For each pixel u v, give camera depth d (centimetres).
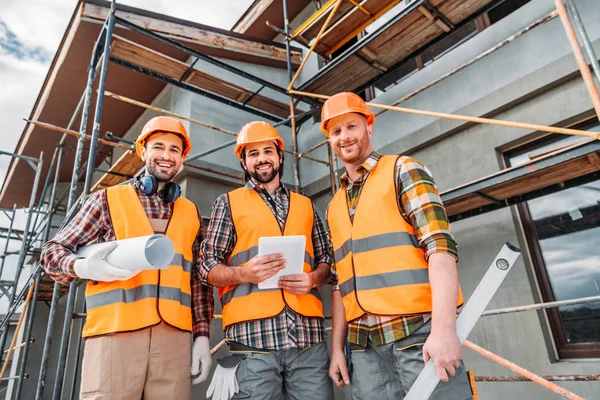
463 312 129
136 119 674
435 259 136
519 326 340
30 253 681
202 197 474
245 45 581
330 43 455
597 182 340
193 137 493
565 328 335
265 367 179
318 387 186
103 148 742
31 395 670
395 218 160
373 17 411
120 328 161
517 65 381
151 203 194
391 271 152
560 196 359
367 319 159
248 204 211
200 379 188
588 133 239
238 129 546
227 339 192
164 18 496
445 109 431
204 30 536
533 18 377
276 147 225
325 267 208
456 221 400
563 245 350
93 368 158
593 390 294
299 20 654
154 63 441
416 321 144
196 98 520
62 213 831
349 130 183
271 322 185
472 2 348
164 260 155
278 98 623
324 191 550
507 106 378
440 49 466
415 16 358
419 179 155
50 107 620
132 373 159
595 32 339
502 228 366
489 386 347
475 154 397
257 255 179
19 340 708
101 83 345
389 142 482
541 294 350
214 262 193
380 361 158
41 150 724
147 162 200
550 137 363
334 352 192
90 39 488
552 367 316
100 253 154
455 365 118
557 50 355
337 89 469
